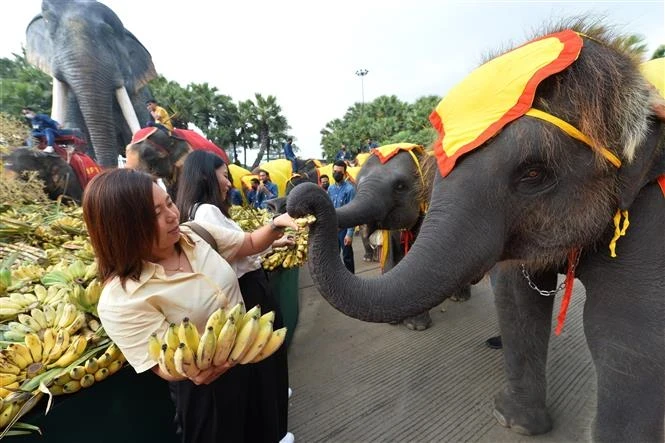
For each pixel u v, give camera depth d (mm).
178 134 4875
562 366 3027
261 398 1774
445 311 4188
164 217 1267
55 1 5879
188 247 1464
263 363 1772
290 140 15375
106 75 5902
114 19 6516
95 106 5793
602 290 1615
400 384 2883
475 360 3176
